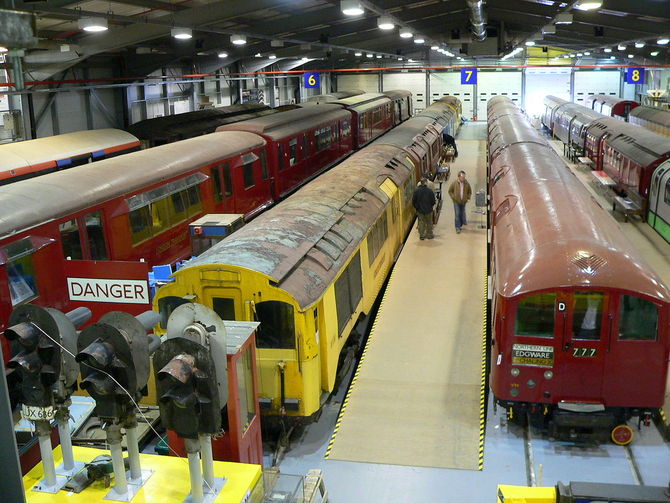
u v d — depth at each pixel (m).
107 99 27.23
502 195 13.05
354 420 9.20
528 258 8.83
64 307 10.89
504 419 9.43
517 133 22.47
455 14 31.39
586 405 8.53
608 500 5.42
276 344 8.42
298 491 6.50
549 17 25.19
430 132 27.52
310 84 40.09
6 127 20.41
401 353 11.07
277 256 8.86
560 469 8.16
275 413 8.61
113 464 5.26
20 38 6.30
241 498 5.31
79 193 11.45
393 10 21.58
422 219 17.75
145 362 5.00
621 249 8.83
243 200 18.09
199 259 8.81
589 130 30.81
